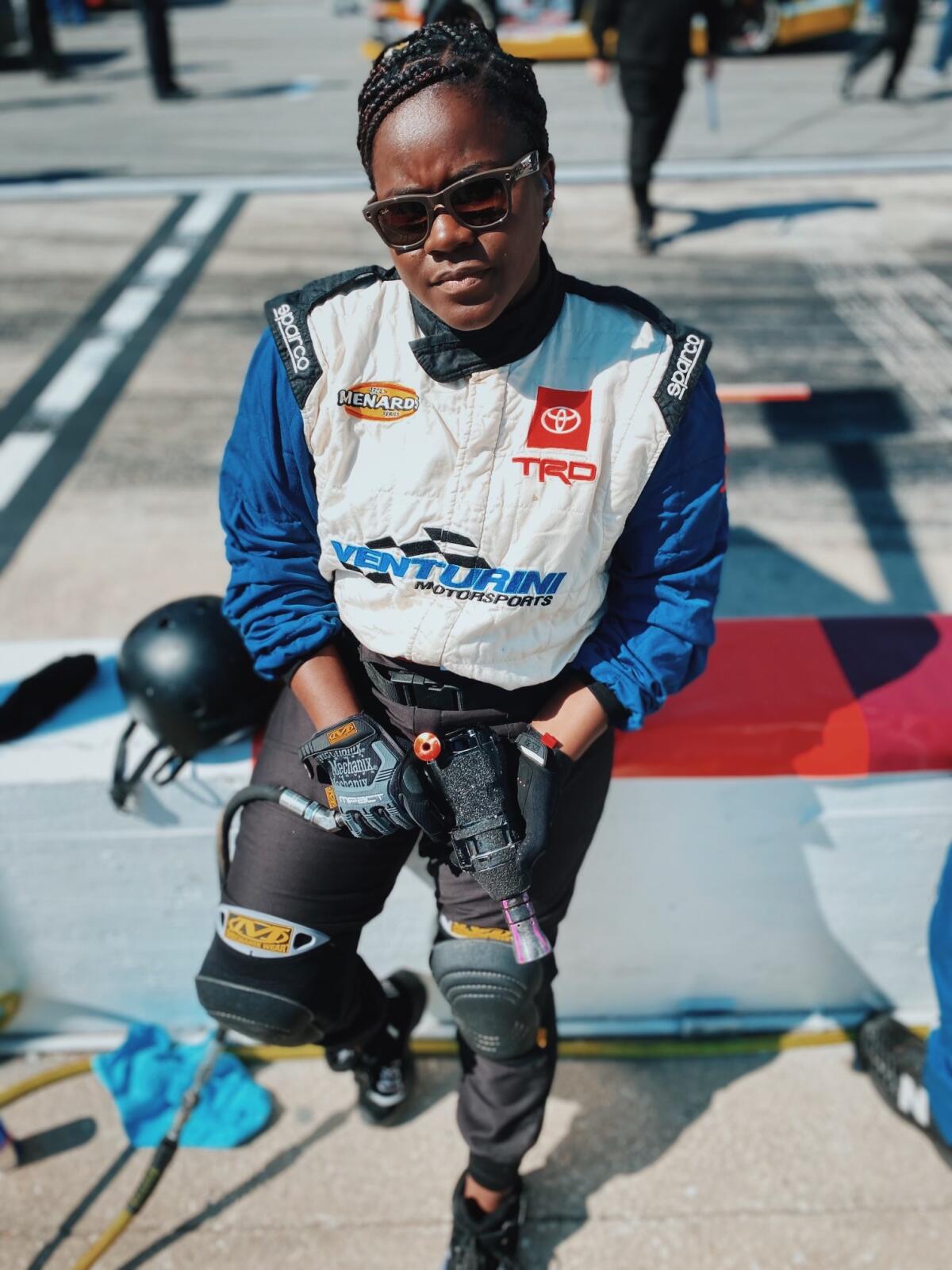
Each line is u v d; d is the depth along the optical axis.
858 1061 2.00
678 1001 2.05
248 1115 1.92
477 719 1.41
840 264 5.57
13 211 6.77
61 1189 1.83
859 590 3.15
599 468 1.25
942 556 3.29
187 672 1.63
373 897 1.47
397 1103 1.89
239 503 1.39
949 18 9.83
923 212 6.32
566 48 10.45
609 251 5.83
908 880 1.87
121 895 1.87
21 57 12.48
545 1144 1.90
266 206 6.73
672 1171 1.85
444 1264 1.70
